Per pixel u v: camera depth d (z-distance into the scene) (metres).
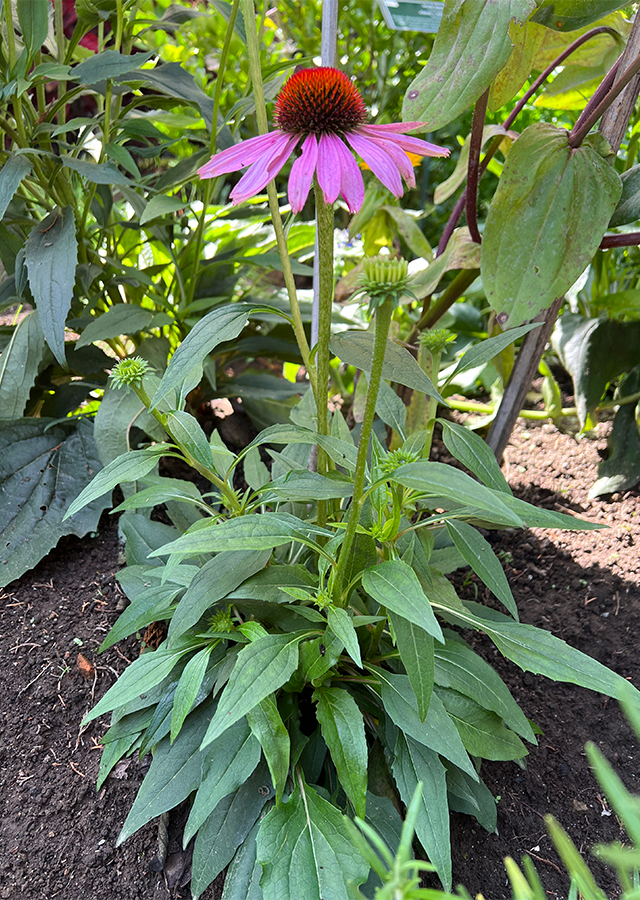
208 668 0.31
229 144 0.47
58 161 0.42
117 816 0.32
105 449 0.42
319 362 0.27
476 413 0.63
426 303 0.50
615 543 0.48
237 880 0.27
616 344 0.53
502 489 0.28
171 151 0.79
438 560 0.35
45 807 0.32
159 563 0.36
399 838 0.27
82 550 0.45
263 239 0.62
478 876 0.30
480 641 0.42
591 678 0.26
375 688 0.30
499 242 0.35
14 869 0.30
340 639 0.24
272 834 0.25
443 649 0.30
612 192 0.34
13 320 0.67
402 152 0.23
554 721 0.37
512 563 0.47
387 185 0.22
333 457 0.28
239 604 0.29
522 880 0.13
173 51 0.85
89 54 0.53
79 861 0.30
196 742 0.30
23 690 0.36
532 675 0.40
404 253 0.73
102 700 0.28
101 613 0.40
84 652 0.38
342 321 0.59
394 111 0.87
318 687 0.28
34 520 0.44
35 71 0.38
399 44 0.84
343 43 0.85
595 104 0.35
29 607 0.41
